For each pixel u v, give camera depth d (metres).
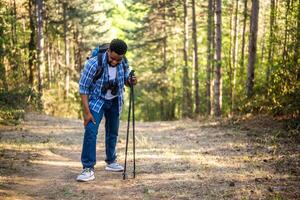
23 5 26.77
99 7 49.91
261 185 5.45
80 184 5.78
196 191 5.31
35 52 23.86
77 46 45.25
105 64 5.81
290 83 12.05
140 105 52.84
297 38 12.32
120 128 12.63
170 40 39.44
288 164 6.50
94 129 5.96
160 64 41.00
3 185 5.54
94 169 6.60
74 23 39.00
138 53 43.84
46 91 25.84
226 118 13.70
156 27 37.84
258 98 13.67
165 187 5.53
